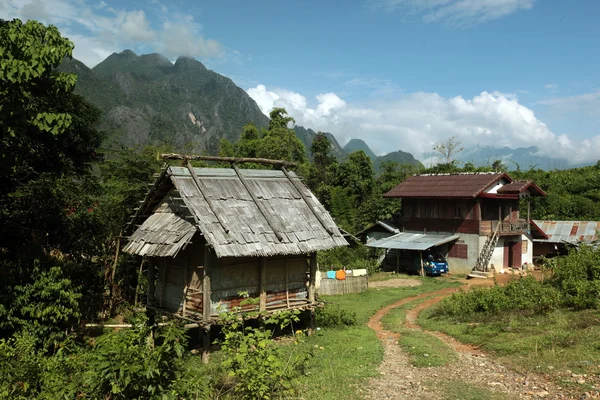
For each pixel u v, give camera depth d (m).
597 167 51.38
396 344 14.06
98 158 20.95
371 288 27.77
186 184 14.18
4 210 15.80
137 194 20.50
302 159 59.56
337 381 10.34
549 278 19.72
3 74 10.37
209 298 13.14
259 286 14.56
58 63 11.62
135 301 20.69
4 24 11.92
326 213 16.19
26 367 8.51
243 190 15.14
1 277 13.06
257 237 13.59
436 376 10.49
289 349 13.30
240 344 8.67
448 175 36.03
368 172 53.00
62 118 11.98
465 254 32.44
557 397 8.52
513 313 15.77
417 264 33.12
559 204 41.69
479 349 12.55
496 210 33.84
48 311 13.12
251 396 8.11
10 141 13.34
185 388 7.45
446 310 18.31
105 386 7.34
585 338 11.70
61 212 17.03
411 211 36.00
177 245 12.73
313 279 15.81
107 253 20.27
